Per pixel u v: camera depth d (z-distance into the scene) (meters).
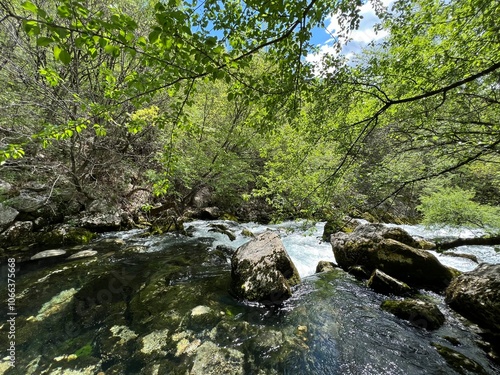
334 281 6.78
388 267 6.86
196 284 6.55
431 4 4.73
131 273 7.14
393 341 4.42
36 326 4.67
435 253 9.47
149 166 13.82
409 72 5.22
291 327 4.79
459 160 5.05
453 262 8.46
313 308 5.45
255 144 14.88
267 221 16.73
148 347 4.16
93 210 11.53
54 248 8.91
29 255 8.14
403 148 5.43
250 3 2.70
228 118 17.05
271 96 3.57
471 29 4.70
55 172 9.82
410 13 4.71
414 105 5.32
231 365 3.83
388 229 7.80
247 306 5.49
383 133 5.73
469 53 4.79
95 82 10.85
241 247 7.18
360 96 5.04
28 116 8.71
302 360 3.97
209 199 18.20
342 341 4.41
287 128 7.31
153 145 13.53
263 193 11.00
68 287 6.16
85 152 11.59
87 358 3.91
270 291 5.65
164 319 4.93
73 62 9.18
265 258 6.27
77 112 9.45
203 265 7.97
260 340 4.40
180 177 13.23
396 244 7.00
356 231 8.37
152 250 9.37
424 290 6.38
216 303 5.59
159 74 3.01
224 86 15.08
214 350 4.12
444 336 4.53
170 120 3.69
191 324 4.79
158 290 6.14
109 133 11.88
